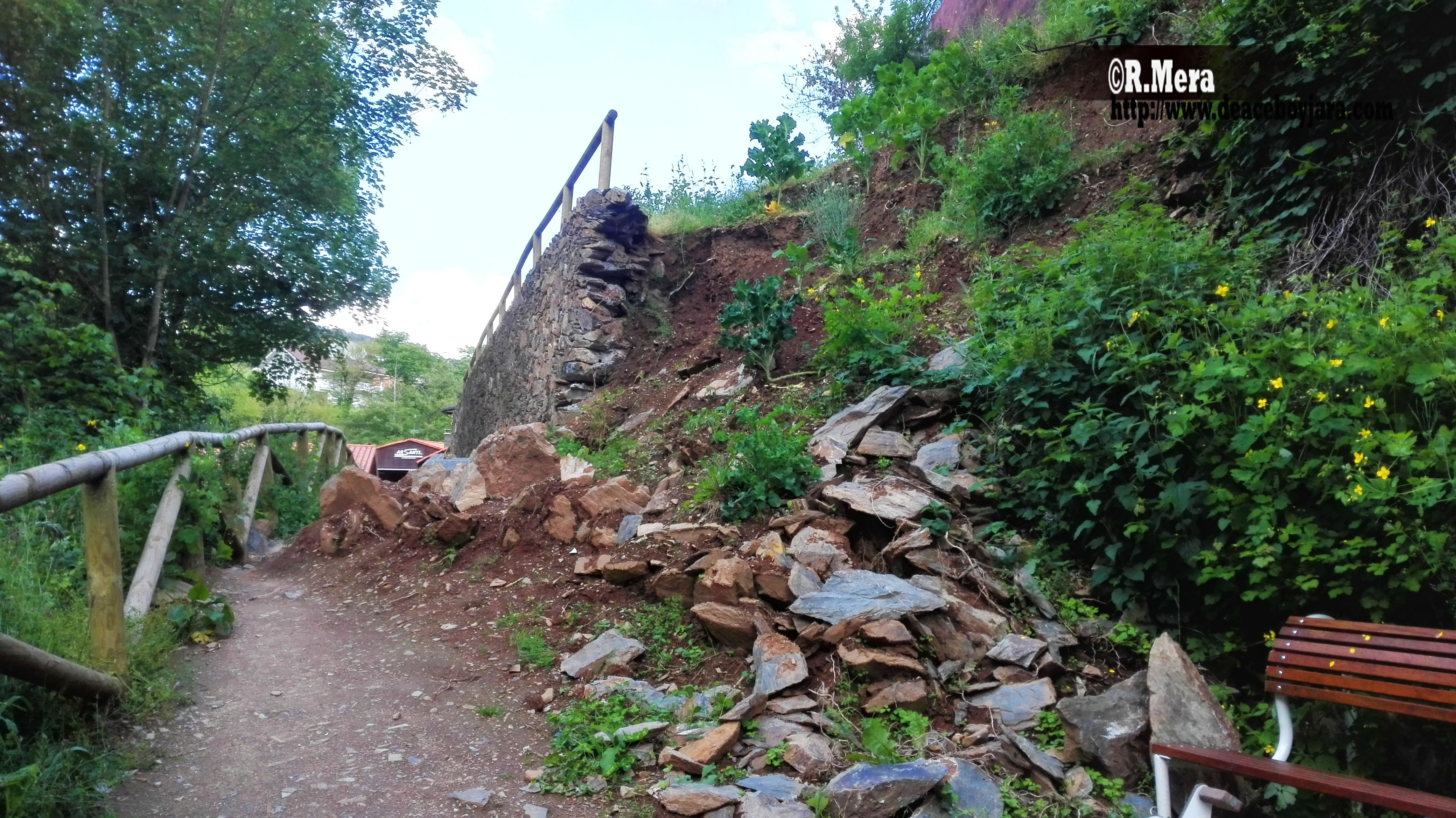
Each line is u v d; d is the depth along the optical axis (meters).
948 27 12.45
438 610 4.72
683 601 4.05
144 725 3.12
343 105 11.22
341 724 3.35
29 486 2.50
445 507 5.95
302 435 8.42
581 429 7.35
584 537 5.01
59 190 9.60
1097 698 2.99
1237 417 3.34
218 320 11.34
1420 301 3.27
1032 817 2.59
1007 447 4.34
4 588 2.98
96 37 9.09
